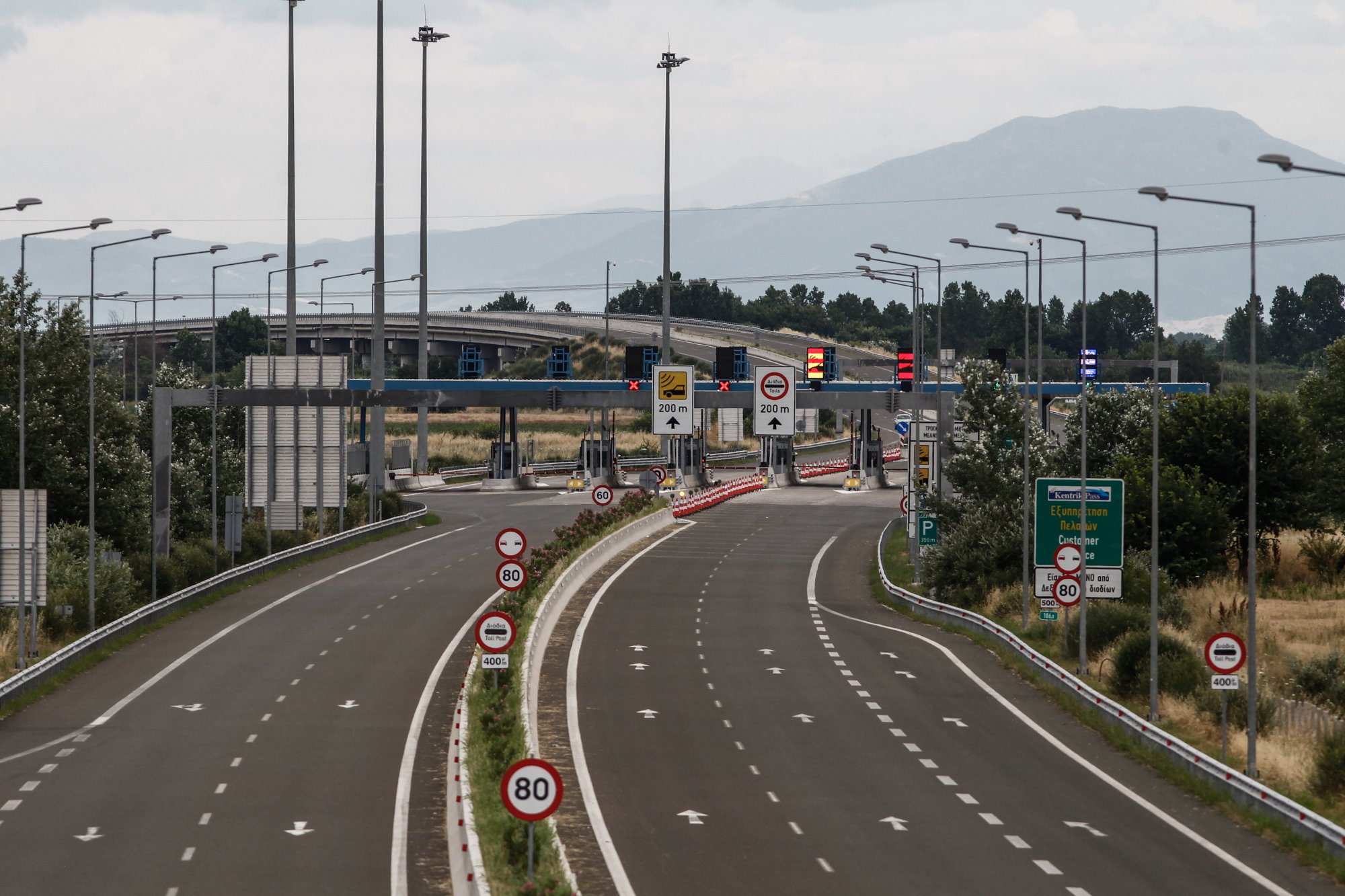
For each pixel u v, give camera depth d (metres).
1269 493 110.81
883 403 103.38
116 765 47.25
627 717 56.31
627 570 106.94
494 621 53.78
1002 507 95.75
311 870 35.50
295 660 68.38
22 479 66.00
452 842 37.22
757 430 103.31
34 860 36.16
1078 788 46.62
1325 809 43.88
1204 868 37.47
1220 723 56.16
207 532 114.19
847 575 107.94
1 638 71.50
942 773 48.12
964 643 78.44
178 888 33.91
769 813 42.28
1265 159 41.09
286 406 104.69
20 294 96.88
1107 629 73.12
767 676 66.50
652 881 35.12
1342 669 68.19
